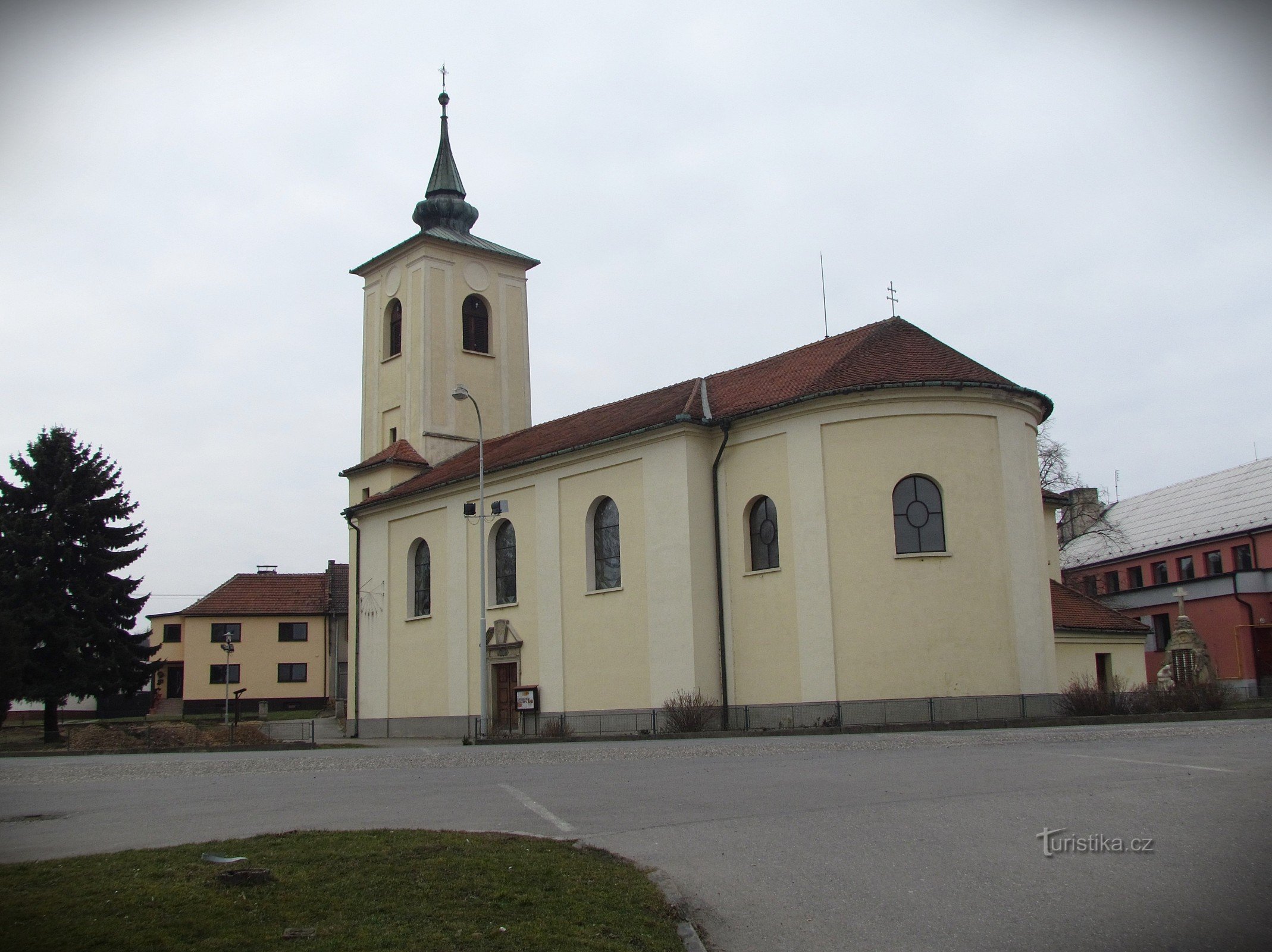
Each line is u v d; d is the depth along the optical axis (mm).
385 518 44750
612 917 8539
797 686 29766
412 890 9000
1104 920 8336
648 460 33188
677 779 16250
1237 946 7762
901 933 8281
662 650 32094
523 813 13312
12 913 8422
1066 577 64688
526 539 37375
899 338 32562
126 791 17703
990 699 28297
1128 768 14719
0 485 47562
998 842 10531
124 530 48875
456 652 40125
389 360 49219
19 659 35531
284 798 15633
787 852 10539
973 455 29531
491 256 49906
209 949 7648
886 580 28859
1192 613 54594
